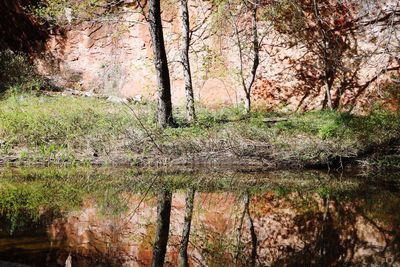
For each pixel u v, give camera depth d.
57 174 9.27
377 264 4.37
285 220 6.09
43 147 10.60
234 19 15.13
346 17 15.45
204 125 12.38
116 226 5.61
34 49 19.31
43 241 4.83
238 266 4.33
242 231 5.58
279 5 15.37
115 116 12.79
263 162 10.76
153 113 13.17
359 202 7.24
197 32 17.20
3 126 11.54
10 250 4.48
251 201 7.27
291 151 10.84
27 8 18.78
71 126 11.88
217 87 16.95
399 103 13.79
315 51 15.83
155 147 11.05
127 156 10.69
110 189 7.98
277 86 16.31
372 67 15.09
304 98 16.02
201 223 5.92
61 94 16.92
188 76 13.26
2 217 5.81
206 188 8.28
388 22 14.74
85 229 5.40
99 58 18.94
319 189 8.35
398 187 8.64
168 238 5.21
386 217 6.25
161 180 8.95
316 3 15.62
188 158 10.84
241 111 14.93
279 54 16.20
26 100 14.62
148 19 12.40
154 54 12.31
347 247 4.93
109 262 4.30
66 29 19.00
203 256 4.61
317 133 11.96
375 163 10.82
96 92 18.62
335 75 15.63
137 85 18.20
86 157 10.73
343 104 15.40
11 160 10.48
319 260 4.50
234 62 16.64
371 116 12.68
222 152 10.93
